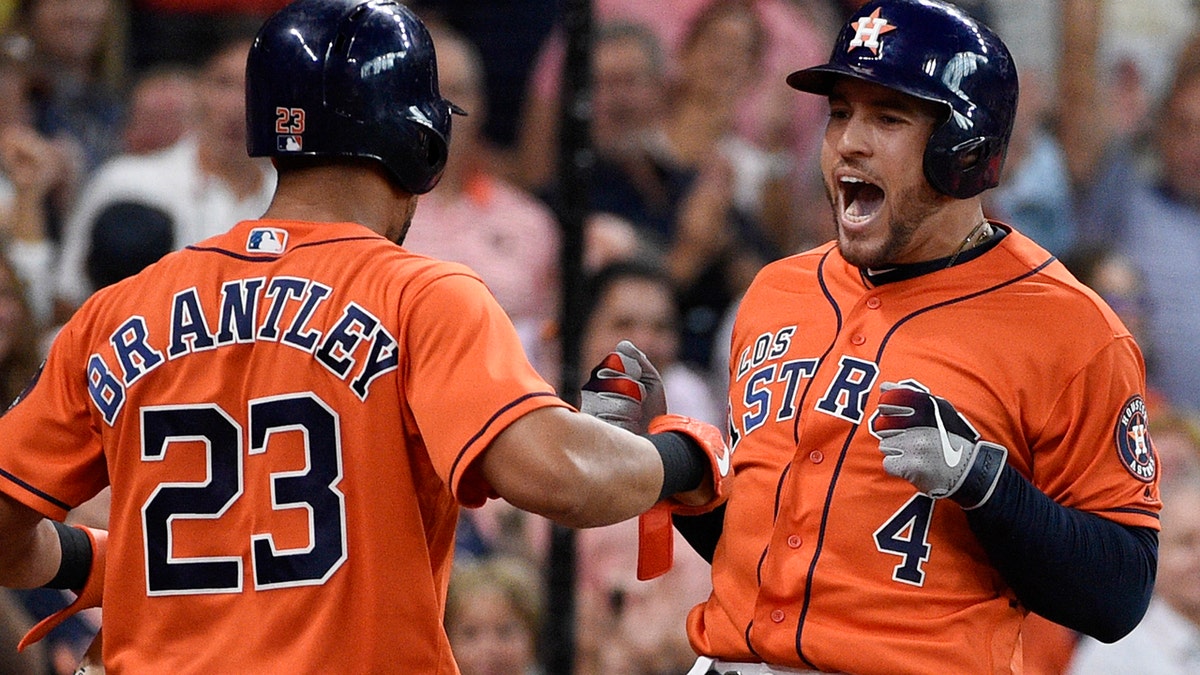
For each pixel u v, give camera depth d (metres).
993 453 9.10
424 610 8.95
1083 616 9.43
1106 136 25.47
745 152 24.27
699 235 23.39
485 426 8.48
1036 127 25.23
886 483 9.62
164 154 22.08
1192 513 18.47
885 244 9.80
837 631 9.58
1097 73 25.36
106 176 21.86
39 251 21.70
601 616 19.58
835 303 10.28
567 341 14.72
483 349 8.70
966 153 9.62
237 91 21.72
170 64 24.14
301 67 9.12
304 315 8.93
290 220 9.33
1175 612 18.27
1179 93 25.16
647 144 23.53
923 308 9.91
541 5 23.95
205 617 9.02
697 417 21.12
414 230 22.22
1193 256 24.81
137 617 9.20
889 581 9.58
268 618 8.88
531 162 23.83
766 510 9.95
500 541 20.12
